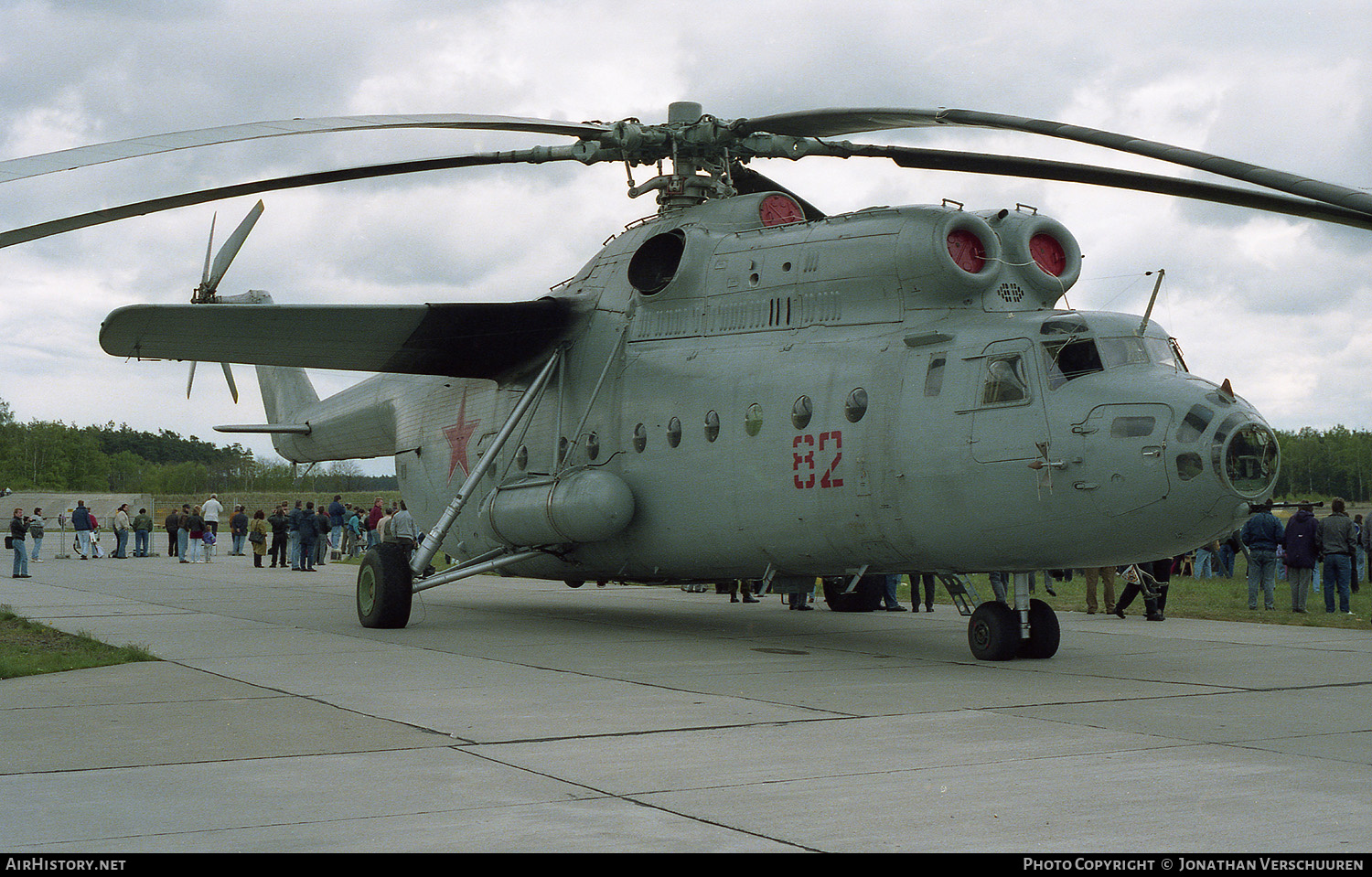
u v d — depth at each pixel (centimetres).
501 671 1078
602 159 1476
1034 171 1218
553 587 2600
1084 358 1082
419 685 983
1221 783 611
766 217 1453
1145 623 1689
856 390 1203
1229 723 798
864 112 1187
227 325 1473
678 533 1395
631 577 1548
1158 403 1024
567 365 1605
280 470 13588
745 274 1379
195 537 3531
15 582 2481
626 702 890
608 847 488
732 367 1347
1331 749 704
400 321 1515
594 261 1661
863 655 1234
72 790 591
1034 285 1227
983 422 1098
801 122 1289
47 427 14575
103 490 14475
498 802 568
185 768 644
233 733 754
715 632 1498
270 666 1107
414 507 2012
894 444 1157
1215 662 1173
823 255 1300
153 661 1134
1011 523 1085
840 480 1198
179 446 17538
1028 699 913
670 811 550
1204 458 990
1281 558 2152
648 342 1483
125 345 1526
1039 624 1188
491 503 1609
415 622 1620
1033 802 568
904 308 1223
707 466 1351
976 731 768
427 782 612
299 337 1546
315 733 755
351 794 584
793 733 757
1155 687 984
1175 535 1027
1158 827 521
